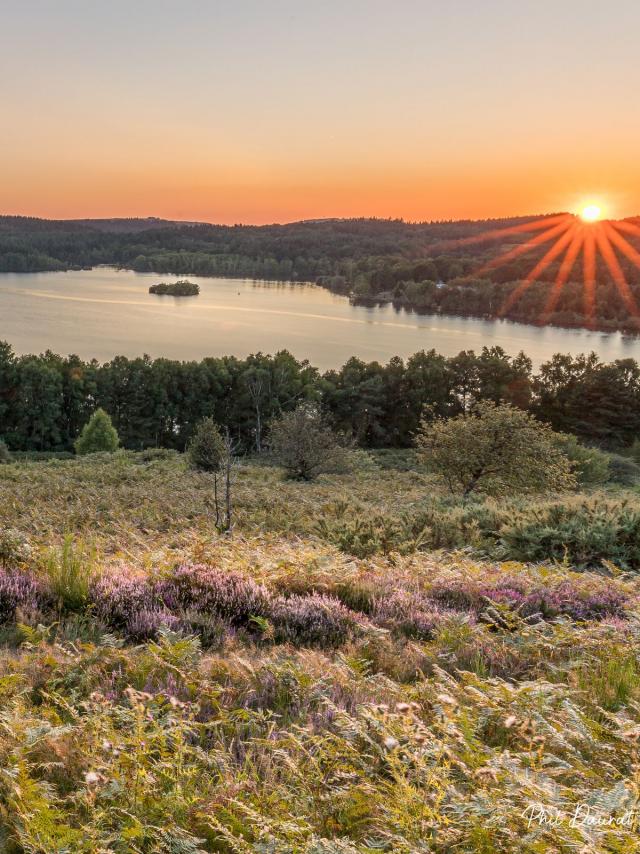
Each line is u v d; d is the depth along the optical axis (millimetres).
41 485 27953
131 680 4844
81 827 2906
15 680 4449
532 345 179625
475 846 2611
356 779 3404
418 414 94312
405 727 3473
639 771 3082
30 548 9273
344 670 5055
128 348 162625
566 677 5367
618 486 49281
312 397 88562
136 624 6348
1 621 6449
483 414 29797
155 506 22281
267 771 3441
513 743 3887
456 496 26453
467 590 8727
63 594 7035
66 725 3766
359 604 8039
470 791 3166
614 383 94438
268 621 6727
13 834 2912
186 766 3451
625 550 12977
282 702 4551
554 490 29109
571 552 13312
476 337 195875
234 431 91000
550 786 2930
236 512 21250
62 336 179000
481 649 6094
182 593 7453
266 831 2727
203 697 4512
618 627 6789
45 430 81188
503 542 14516
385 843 2623
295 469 39406
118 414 87188
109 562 9461
